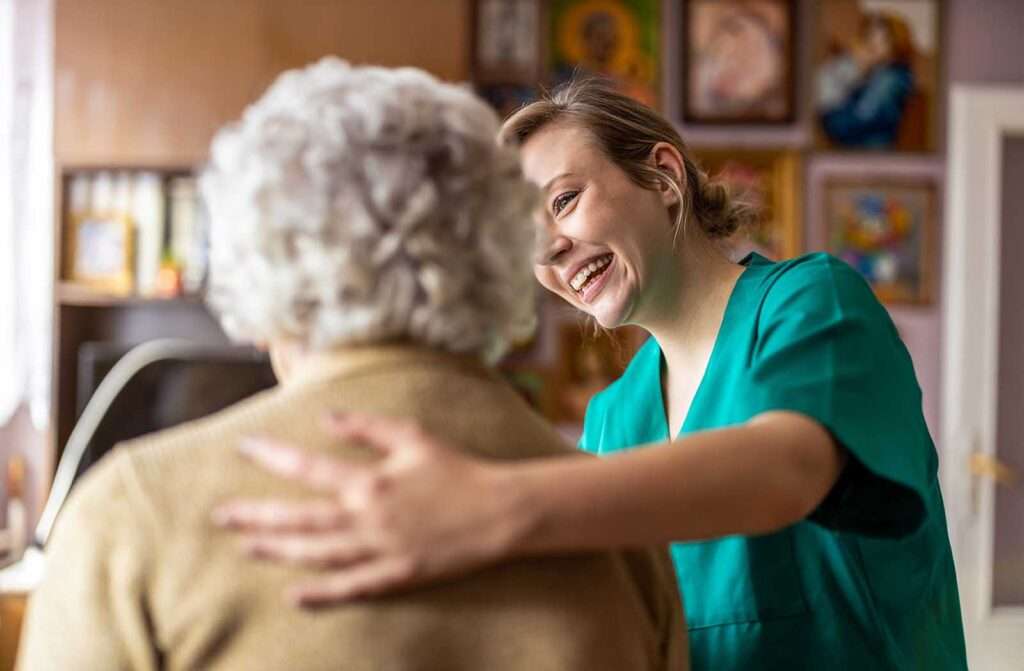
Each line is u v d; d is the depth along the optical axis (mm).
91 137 3158
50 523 2928
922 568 1169
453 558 625
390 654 624
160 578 614
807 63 3641
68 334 3398
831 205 3637
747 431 780
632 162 1264
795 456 781
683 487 690
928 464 1168
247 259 681
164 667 623
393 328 682
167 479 633
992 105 3580
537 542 641
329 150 663
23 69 3467
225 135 712
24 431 3516
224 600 613
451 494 626
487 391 711
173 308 3611
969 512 3525
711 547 1151
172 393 3098
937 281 3633
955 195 3580
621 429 1354
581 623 678
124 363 3174
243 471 637
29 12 3479
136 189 3357
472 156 696
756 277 1205
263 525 616
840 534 1122
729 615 1127
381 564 617
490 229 701
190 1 3152
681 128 3635
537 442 719
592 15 3627
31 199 3469
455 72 3141
